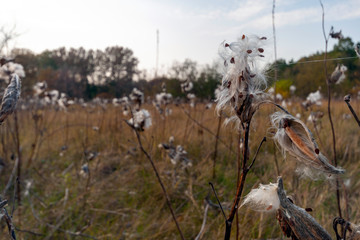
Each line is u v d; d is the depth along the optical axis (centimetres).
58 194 337
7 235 211
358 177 299
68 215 277
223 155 428
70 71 2022
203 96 761
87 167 336
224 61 84
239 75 82
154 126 513
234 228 226
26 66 1099
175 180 342
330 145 389
